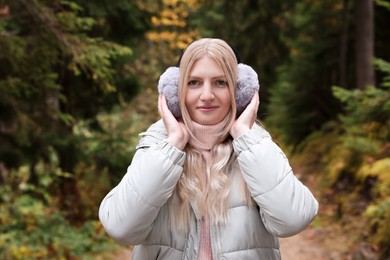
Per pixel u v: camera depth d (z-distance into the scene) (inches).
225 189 83.3
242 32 634.8
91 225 286.4
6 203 278.2
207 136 84.9
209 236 84.3
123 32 293.9
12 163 253.1
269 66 659.4
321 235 302.7
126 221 79.1
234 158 85.4
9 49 210.2
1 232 253.4
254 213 83.4
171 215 83.7
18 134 243.3
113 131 331.6
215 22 624.7
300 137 552.1
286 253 286.0
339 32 492.7
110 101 313.0
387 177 297.0
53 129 271.9
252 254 83.1
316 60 516.1
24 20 224.7
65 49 214.4
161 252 84.1
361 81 401.7
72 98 301.6
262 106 673.0
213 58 82.5
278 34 636.7
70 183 325.1
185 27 508.4
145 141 86.0
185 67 83.5
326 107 531.2
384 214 257.8
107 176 315.9
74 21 217.0
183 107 84.0
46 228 263.6
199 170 85.0
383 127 251.0
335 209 339.9
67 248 250.7
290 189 79.0
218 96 83.9
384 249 241.4
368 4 398.9
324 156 455.5
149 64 390.0
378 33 454.9
